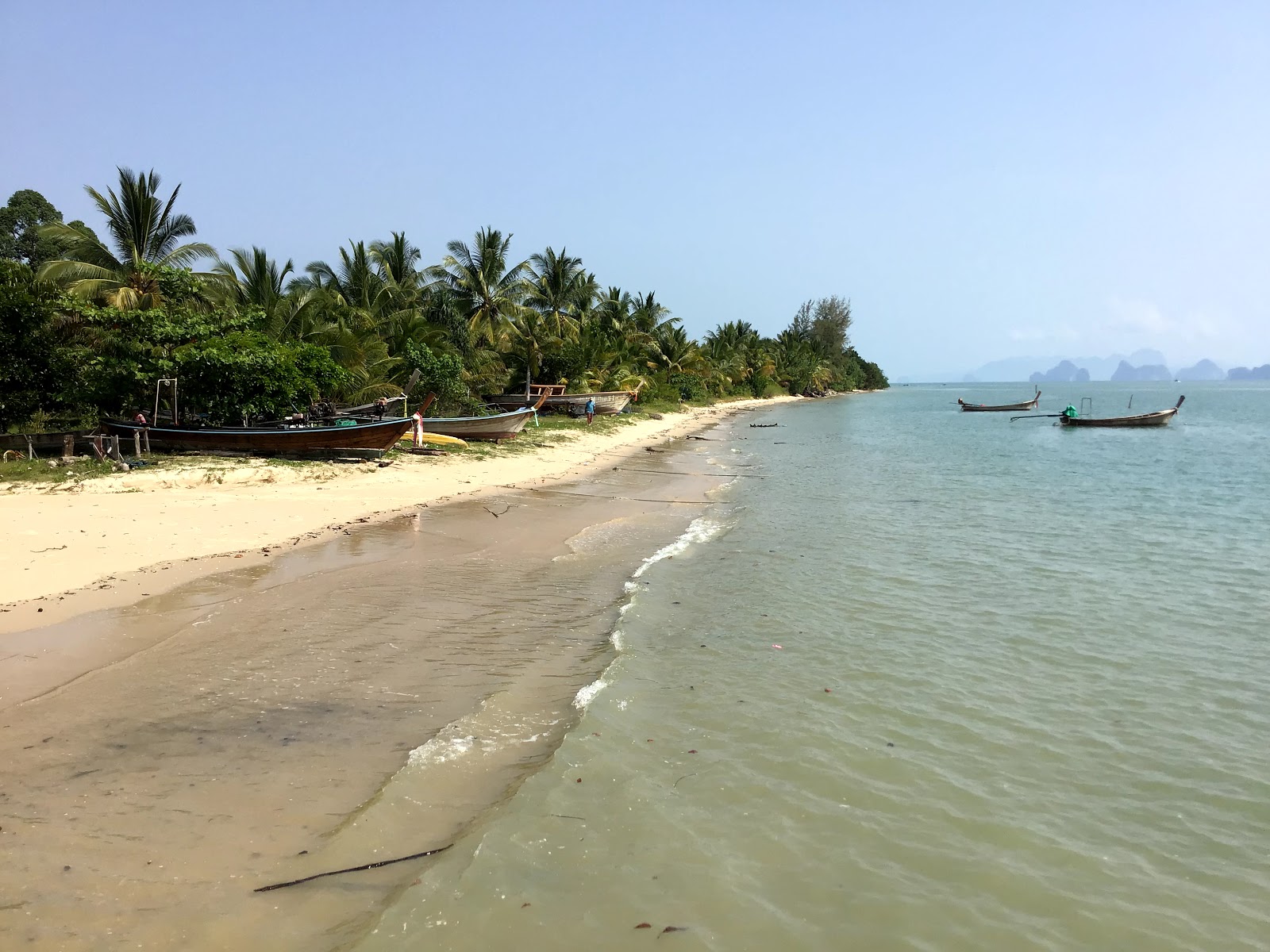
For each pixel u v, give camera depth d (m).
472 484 21.06
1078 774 6.15
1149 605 10.70
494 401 42.03
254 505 16.09
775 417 66.44
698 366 77.06
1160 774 6.19
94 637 8.48
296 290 33.97
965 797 5.78
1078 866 5.01
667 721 6.89
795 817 5.44
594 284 58.97
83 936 3.99
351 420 25.75
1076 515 17.88
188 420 23.20
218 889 4.41
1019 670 8.31
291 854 4.76
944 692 7.68
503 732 6.55
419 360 33.22
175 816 5.12
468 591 10.84
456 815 5.29
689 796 5.65
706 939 4.23
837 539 14.89
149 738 6.24
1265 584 11.83
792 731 6.74
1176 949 4.28
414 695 7.24
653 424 49.06
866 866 4.94
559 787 5.66
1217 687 7.90
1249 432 48.25
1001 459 31.52
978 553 13.80
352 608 9.86
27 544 11.99
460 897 4.43
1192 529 16.20
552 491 20.83
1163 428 50.38
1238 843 5.29
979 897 4.68
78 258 26.92
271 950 3.97
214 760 5.91
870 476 25.58
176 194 28.38
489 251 45.09
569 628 9.37
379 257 41.09
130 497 16.09
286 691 7.23
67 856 4.66
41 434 20.45
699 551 13.73
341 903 4.34
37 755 5.91
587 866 4.79
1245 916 4.56
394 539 14.05
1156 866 5.04
